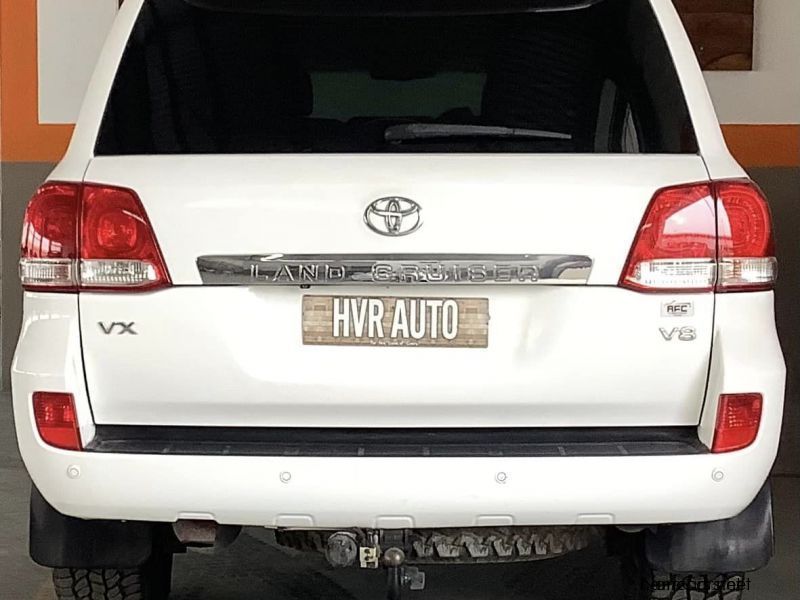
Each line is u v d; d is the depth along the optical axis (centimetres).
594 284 207
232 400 209
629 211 207
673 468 204
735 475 207
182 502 204
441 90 224
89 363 210
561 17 232
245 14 235
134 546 228
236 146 220
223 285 207
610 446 206
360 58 229
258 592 334
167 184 208
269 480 202
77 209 211
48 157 593
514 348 208
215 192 207
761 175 500
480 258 205
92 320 210
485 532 219
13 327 607
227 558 365
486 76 226
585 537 229
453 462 200
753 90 497
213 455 203
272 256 206
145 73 228
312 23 233
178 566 356
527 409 209
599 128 221
